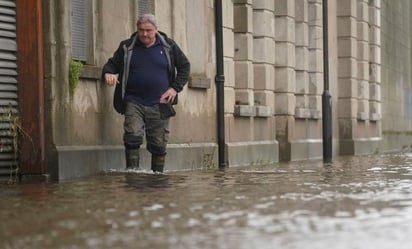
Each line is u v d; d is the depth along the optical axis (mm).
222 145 27797
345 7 42875
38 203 13359
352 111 42938
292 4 35031
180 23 26188
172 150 24953
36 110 19484
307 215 11227
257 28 32469
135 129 21094
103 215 11570
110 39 22422
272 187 15742
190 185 16656
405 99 57094
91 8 21438
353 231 9797
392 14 53438
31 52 19547
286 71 34469
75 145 20453
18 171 19484
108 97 21938
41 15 19641
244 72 31000
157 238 9508
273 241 9125
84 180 18562
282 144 34469
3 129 19297
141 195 14375
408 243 8961
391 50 53000
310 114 37281
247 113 30328
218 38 27828
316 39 38750
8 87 19422
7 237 9836
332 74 41469
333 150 41406
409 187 15539
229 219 10914
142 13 24062
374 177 18656
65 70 20047
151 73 21156
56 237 9742
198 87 26734
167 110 21422
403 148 55094
